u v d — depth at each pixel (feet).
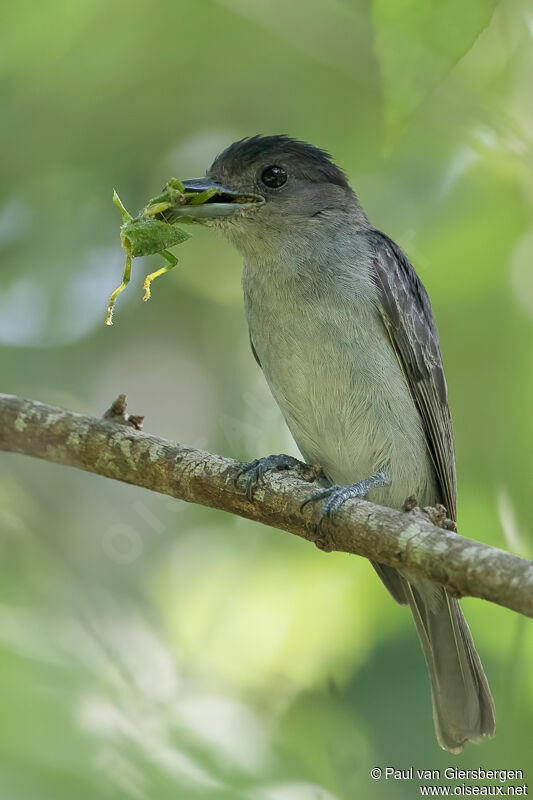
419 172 41.86
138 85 44.16
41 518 41.39
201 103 45.01
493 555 20.99
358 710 36.81
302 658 37.96
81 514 44.39
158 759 23.54
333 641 38.01
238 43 43.27
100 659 29.55
